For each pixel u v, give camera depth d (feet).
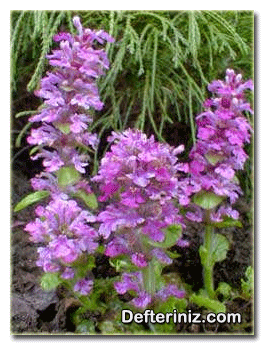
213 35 1.34
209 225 1.09
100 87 1.35
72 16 1.40
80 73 1.03
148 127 1.55
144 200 0.91
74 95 1.03
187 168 0.95
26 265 1.22
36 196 1.08
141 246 0.94
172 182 0.91
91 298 1.05
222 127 1.04
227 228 1.39
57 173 1.05
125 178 0.90
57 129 1.07
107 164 0.92
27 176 1.56
